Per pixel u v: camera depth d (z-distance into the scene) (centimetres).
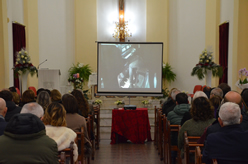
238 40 830
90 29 1412
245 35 829
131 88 832
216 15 1001
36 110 275
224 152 223
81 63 1340
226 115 233
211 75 875
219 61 971
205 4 1070
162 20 1403
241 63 832
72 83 1229
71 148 279
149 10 1405
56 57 1250
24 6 1038
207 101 345
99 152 611
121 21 1393
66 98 388
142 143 703
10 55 911
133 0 1405
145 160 542
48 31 1201
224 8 958
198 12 1121
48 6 1202
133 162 528
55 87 876
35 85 1105
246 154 220
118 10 1411
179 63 1270
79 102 496
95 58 1413
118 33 1399
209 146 228
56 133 288
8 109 392
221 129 237
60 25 1277
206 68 858
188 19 1197
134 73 831
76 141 334
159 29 1403
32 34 1089
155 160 542
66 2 1315
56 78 876
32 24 1090
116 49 834
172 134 455
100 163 522
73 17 1369
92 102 1047
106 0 1411
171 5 1326
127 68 832
